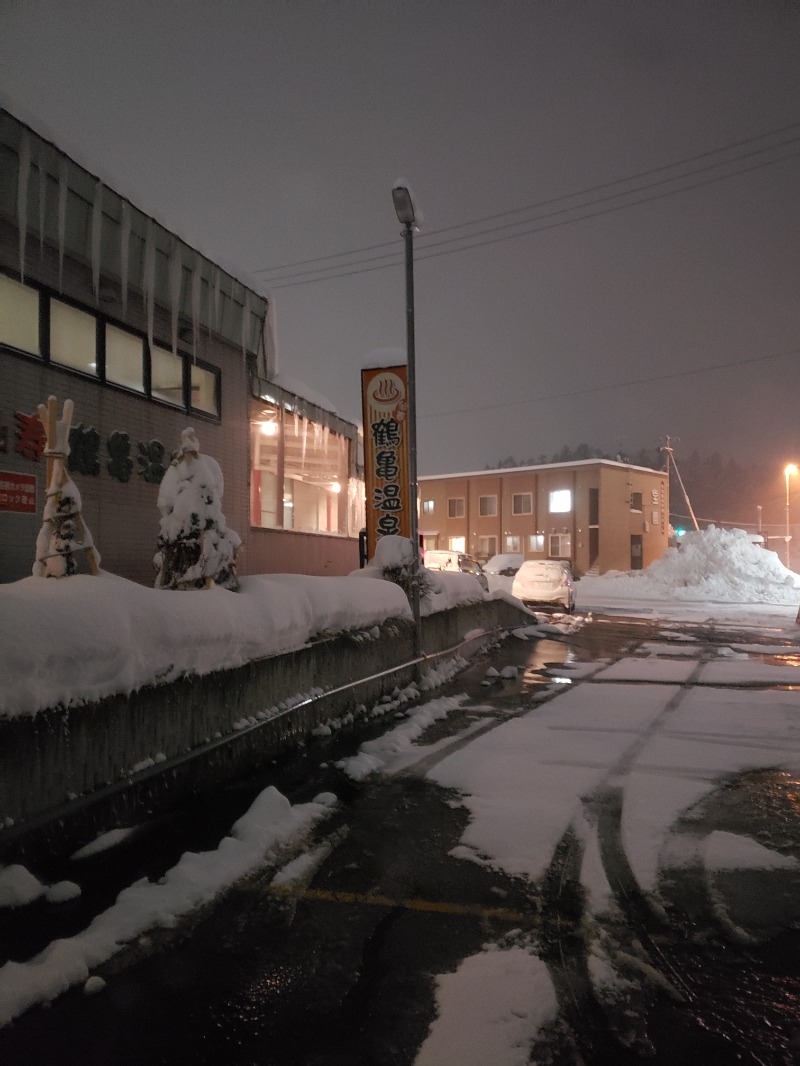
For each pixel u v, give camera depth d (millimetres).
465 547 54312
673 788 5879
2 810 3881
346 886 4152
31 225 7691
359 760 6516
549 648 15242
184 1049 2754
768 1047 2779
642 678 11430
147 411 9648
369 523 11391
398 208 10531
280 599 7238
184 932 3611
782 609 26359
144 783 4984
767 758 6781
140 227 9297
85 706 4500
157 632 5227
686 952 3451
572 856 4559
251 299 12141
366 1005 3027
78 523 5672
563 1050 2746
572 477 50062
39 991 3018
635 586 34438
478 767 6461
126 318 9281
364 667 8953
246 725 6270
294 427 14320
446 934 3615
